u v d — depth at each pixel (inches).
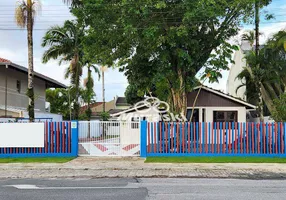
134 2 639.8
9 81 1004.6
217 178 436.1
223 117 950.4
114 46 749.9
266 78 1007.0
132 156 633.6
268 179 427.2
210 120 948.0
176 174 459.8
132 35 690.8
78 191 344.2
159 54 737.0
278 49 964.0
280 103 740.7
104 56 746.2
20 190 350.6
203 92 954.1
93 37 740.7
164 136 635.5
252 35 1104.2
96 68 1284.4
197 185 380.5
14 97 1034.7
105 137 642.2
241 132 627.8
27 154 629.0
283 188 361.1
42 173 477.7
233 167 513.3
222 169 501.0
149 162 560.4
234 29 768.9
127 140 638.5
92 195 322.7
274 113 738.8
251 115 1290.6
